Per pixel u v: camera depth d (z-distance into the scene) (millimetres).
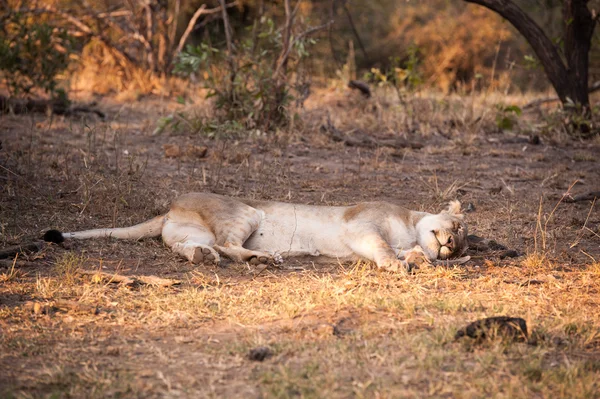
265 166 15148
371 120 20688
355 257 9570
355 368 5934
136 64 27078
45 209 11078
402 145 18250
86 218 10797
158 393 5488
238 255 9258
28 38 20875
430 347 6309
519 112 21016
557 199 13508
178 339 6570
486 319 6605
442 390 5539
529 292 8250
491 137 19984
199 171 14391
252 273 8867
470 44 37438
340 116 21031
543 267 9328
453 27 37750
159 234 9977
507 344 6402
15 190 11789
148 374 5836
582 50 20703
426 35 38188
